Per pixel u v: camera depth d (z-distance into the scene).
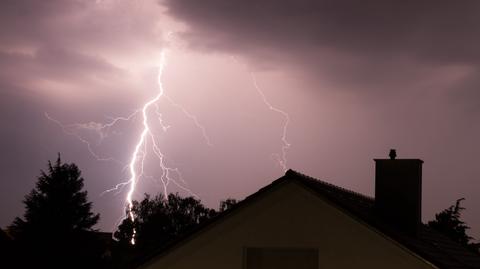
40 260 35.44
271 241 14.34
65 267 35.75
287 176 14.16
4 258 35.38
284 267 14.45
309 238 14.08
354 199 16.78
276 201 14.41
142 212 41.09
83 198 37.34
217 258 14.66
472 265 15.84
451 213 35.78
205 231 14.73
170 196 41.44
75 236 36.41
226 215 14.55
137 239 40.06
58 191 36.72
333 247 13.87
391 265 13.36
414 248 13.07
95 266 36.62
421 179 16.16
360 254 13.63
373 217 14.80
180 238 14.78
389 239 13.34
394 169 16.09
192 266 14.79
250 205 14.45
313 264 14.27
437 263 12.86
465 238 35.38
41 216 36.19
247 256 14.67
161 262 14.96
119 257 38.66
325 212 14.03
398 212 15.84
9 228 36.88
